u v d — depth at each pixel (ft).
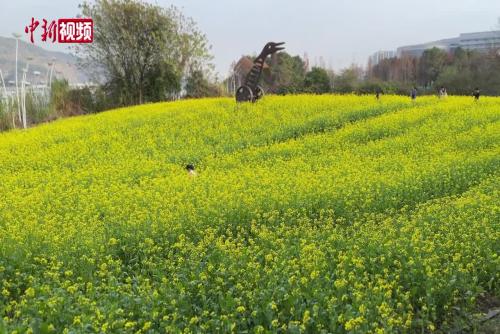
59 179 54.75
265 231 33.78
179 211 38.09
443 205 39.24
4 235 33.99
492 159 54.75
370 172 51.01
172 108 106.32
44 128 92.63
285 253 30.04
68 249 31.48
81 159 66.03
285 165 58.08
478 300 27.73
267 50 104.88
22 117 122.01
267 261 29.76
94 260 30.19
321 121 83.97
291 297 24.18
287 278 26.30
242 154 65.51
